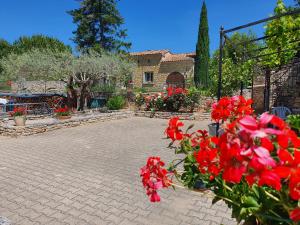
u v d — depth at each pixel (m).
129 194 3.89
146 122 12.12
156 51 26.28
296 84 10.85
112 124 11.45
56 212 3.33
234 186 1.20
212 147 1.13
